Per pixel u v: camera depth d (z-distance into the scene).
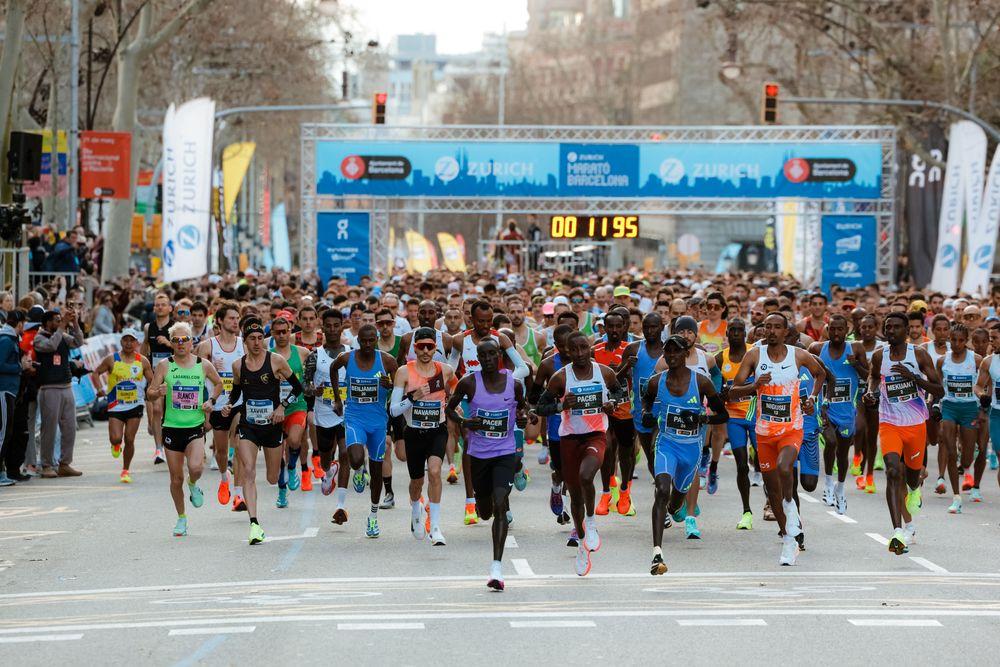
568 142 96.62
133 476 44.00
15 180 63.84
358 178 96.19
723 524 34.88
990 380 38.03
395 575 28.22
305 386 34.66
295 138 181.88
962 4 120.81
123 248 95.62
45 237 80.12
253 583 27.42
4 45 70.19
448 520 35.31
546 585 27.14
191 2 95.75
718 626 23.44
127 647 21.98
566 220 97.31
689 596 26.08
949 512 37.44
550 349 36.41
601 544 31.97
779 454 30.28
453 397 27.98
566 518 34.19
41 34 110.94
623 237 97.81
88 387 59.53
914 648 21.98
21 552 31.17
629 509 35.47
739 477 34.12
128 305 71.19
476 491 28.47
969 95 111.31
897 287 90.50
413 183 96.25
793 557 29.56
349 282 96.12
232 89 143.25
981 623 23.77
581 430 28.34
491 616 24.17
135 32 123.44
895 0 115.56
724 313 47.78
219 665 20.86
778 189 97.00
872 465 40.44
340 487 33.50
